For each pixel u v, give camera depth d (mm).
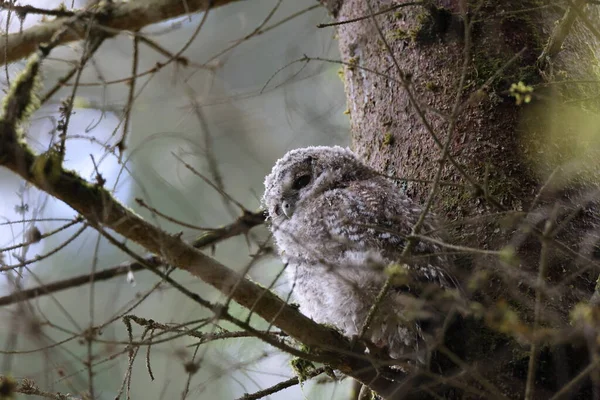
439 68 8562
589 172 7930
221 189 6641
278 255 7168
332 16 9984
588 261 6730
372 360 6344
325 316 8453
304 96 11438
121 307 7309
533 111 8094
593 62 8602
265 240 6699
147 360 6871
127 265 8117
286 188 9898
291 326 6469
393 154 8789
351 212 8375
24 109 6277
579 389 6652
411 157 8570
